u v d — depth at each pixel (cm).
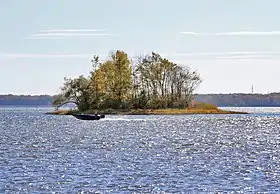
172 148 17350
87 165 12681
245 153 15750
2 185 9925
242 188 9650
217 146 18262
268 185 9950
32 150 16612
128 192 9344
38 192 9344
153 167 12350
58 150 16575
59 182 10244
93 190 9500
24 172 11519
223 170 11875
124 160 13738
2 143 19512
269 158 14362
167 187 9769
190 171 11694
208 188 9656
